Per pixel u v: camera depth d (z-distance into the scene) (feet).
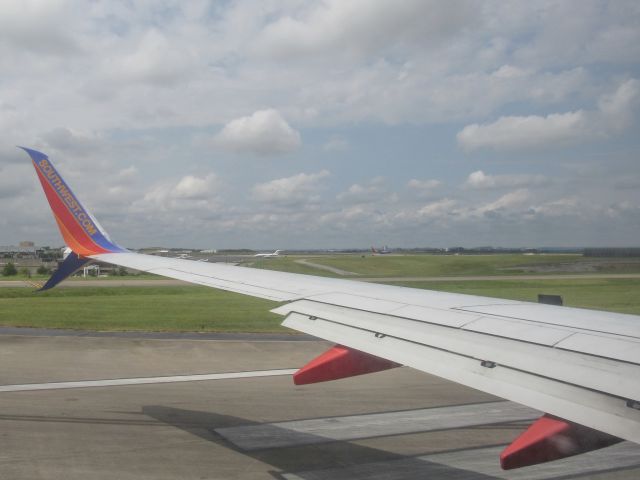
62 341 58.39
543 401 10.33
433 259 365.61
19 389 38.50
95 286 148.87
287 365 48.19
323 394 37.70
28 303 96.37
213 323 73.31
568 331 13.78
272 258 404.77
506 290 137.08
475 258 381.60
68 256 27.55
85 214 28.91
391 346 14.93
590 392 10.25
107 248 29.35
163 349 55.01
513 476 23.47
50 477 22.99
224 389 39.19
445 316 16.80
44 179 27.58
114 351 53.57
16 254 410.52
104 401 35.42
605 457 25.62
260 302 101.45
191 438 28.07
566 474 23.68
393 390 38.83
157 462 24.73
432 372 12.77
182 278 25.27
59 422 30.63
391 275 230.89
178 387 39.68
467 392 38.27
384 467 24.40
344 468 24.25
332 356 17.02
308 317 18.93
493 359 12.68
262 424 30.63
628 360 11.14
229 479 22.91
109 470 23.76
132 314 81.41
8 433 28.63
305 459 25.32
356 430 29.78
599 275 210.38
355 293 21.91
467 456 25.93
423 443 27.78
